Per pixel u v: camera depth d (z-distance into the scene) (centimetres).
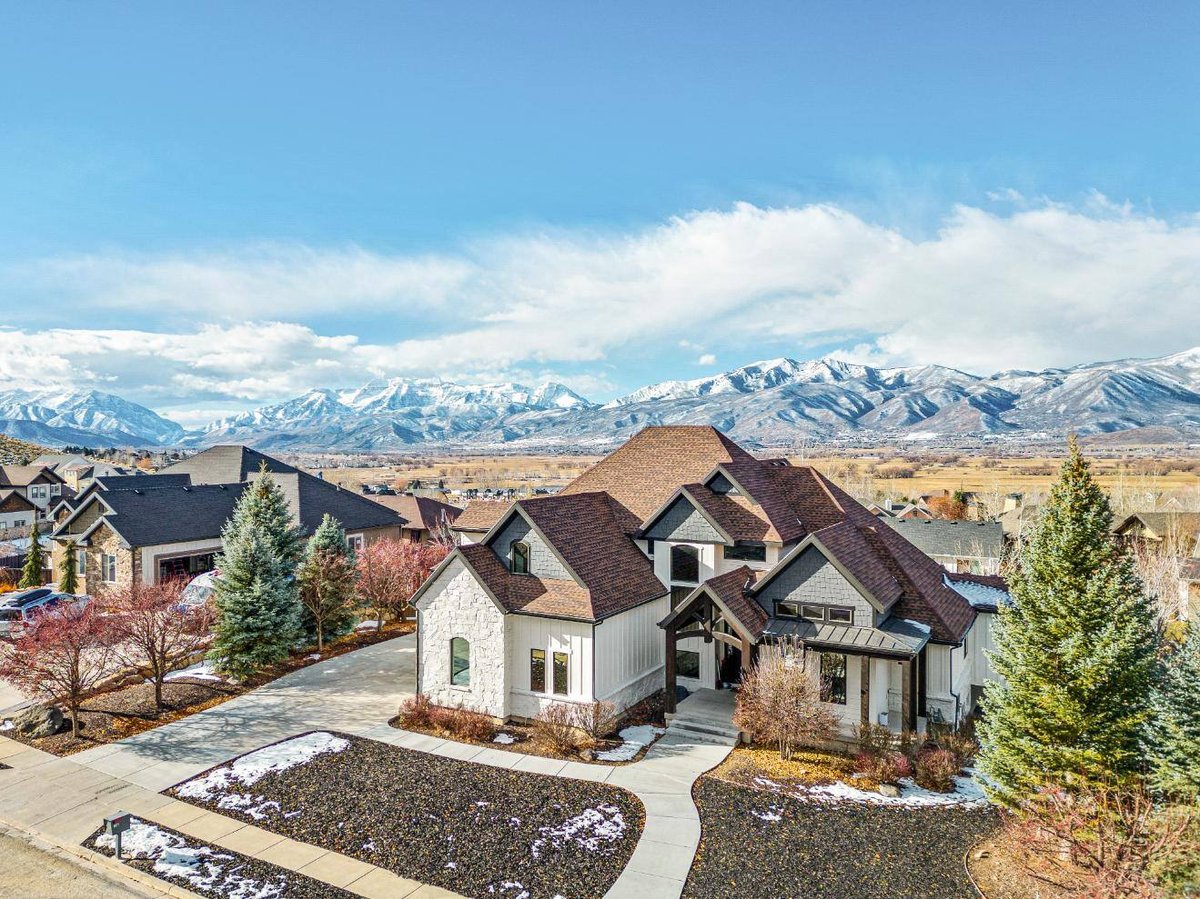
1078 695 1590
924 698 2236
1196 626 1784
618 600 2392
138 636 2417
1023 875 1462
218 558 3005
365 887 1431
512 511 2459
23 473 8331
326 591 3198
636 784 1884
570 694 2284
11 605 3759
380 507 5450
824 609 2236
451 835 1625
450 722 2230
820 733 2023
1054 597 1628
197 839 1605
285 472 5488
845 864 1523
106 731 2230
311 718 2352
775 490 3016
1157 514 5678
